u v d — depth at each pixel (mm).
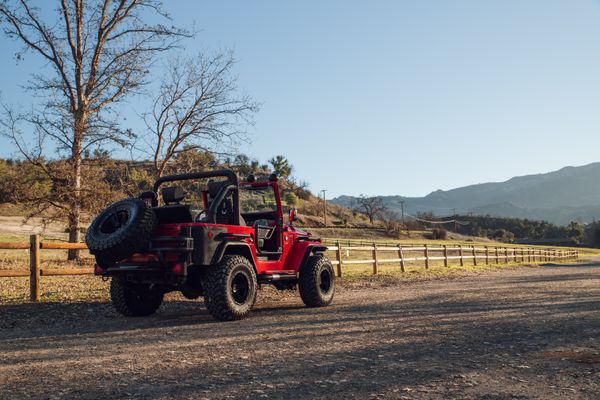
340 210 140125
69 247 10547
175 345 5414
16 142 18734
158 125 19969
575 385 3529
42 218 19938
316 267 9148
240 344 5379
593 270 24766
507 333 5738
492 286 13727
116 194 19719
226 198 8133
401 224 118500
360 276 17641
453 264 29625
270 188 8852
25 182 19500
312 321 7133
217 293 7195
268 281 8586
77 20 20969
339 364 4293
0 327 7191
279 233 8719
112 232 7195
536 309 8055
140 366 4383
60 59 20531
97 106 21016
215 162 20547
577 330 5883
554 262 40312
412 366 4176
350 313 8039
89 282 13602
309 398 3287
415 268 23422
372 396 3309
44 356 4977
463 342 5238
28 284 12820
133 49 20812
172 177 8555
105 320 7863
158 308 9344
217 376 3943
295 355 4723
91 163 19875
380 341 5391
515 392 3369
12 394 3541
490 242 134375
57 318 8016
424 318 7215
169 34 21094
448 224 188250
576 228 187000
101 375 4066
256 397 3328
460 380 3697
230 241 7555
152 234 7281
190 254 7078
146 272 7387
